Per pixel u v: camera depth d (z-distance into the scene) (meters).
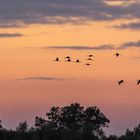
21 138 106.06
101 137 111.75
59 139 106.06
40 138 106.00
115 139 112.56
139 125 117.94
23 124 114.00
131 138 112.75
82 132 110.75
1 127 109.19
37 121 147.38
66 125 159.12
